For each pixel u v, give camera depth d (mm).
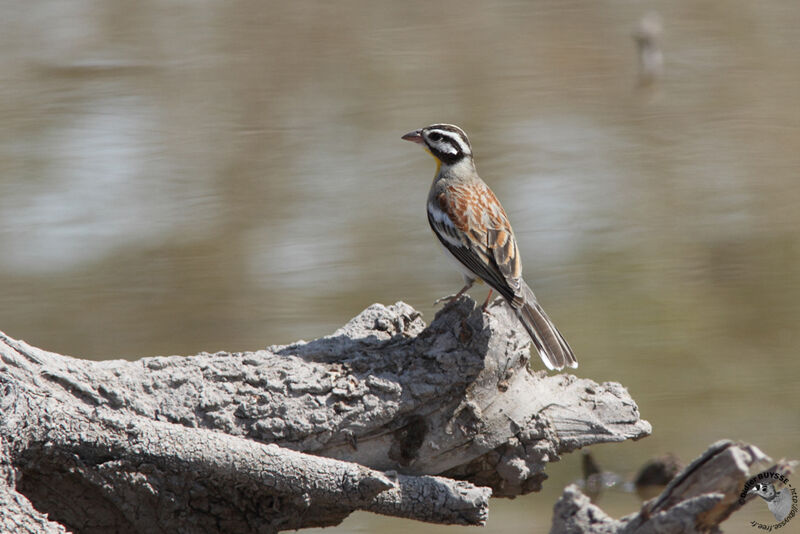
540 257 17281
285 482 6691
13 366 6742
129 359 14656
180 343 15062
